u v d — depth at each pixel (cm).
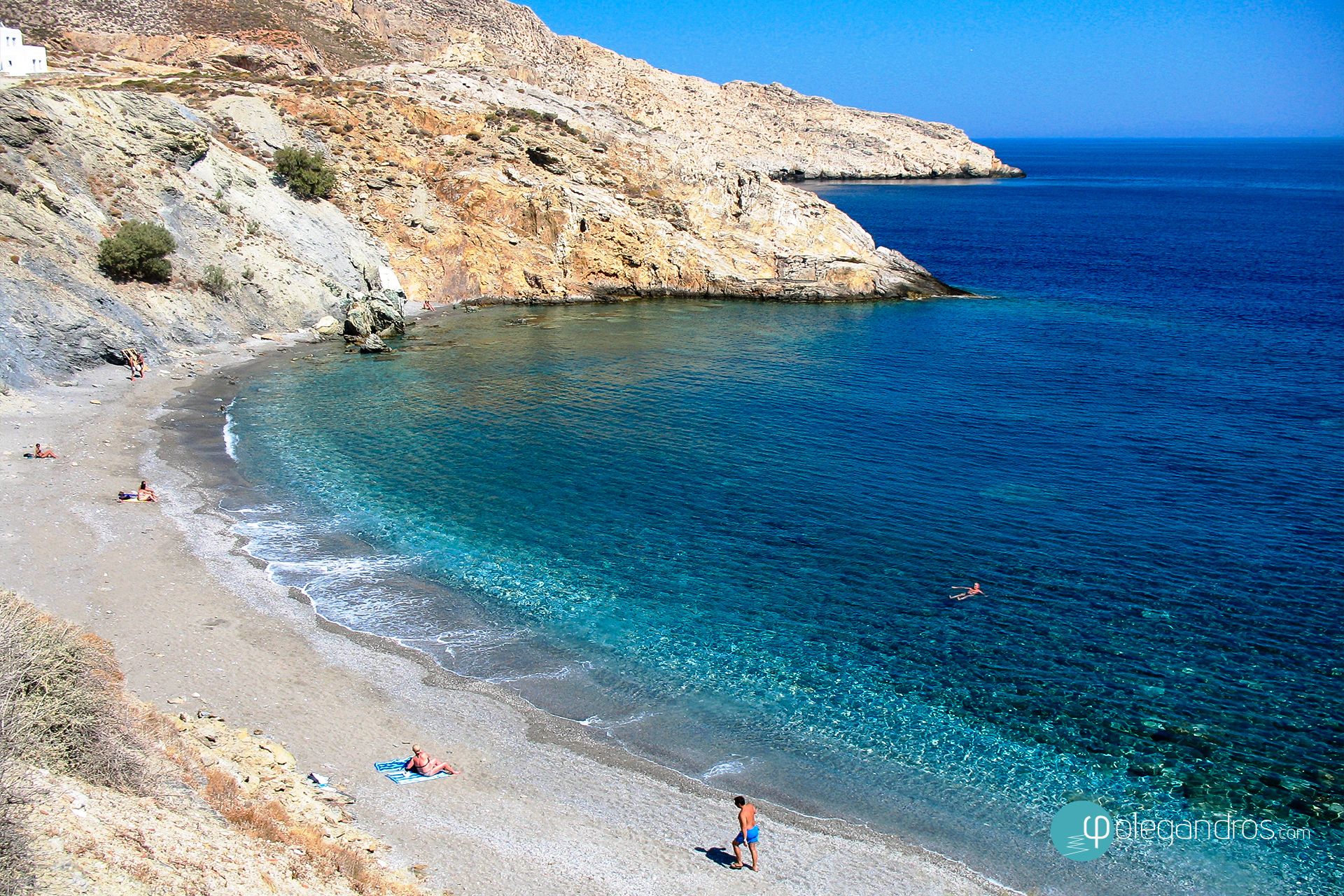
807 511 4031
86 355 5397
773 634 3062
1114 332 7800
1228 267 11531
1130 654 2931
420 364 6462
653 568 3506
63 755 1702
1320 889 2045
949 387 6062
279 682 2658
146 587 3122
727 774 2400
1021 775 2402
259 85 9050
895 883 2044
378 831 2042
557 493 4203
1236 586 3341
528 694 2714
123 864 1466
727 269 9481
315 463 4500
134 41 10931
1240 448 4797
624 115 11406
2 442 4256
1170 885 2058
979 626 3097
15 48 8581
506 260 8869
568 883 1953
